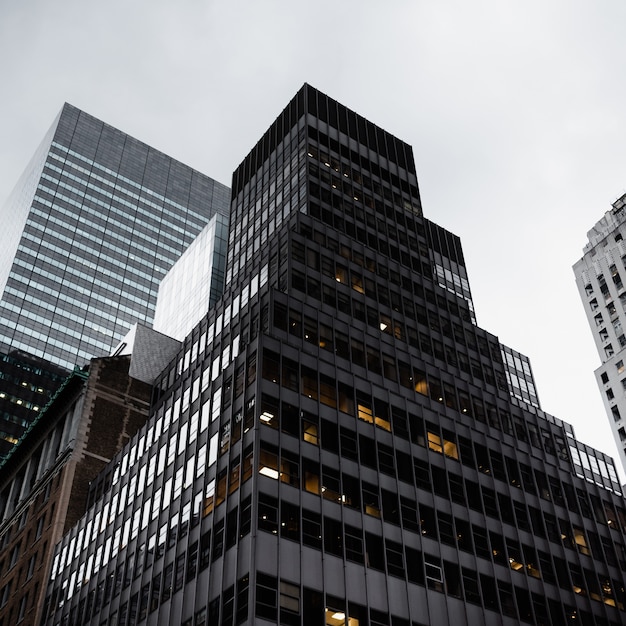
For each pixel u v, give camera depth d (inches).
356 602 1947.6
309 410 2288.4
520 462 2790.4
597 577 2635.3
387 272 3363.7
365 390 2502.5
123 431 3567.9
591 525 2810.0
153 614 2181.3
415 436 2517.2
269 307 2608.3
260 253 3297.2
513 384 4766.2
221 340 2768.2
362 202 3823.8
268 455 2084.2
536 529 2605.8
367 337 2827.3
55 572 3019.2
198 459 2384.4
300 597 1852.9
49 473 3511.3
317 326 2689.5
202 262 5605.3
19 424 7249.0
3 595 3316.9
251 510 1947.6
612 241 5580.7
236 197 4355.3
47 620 2851.9
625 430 4820.4
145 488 2669.8
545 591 2432.3
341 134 4156.0
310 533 1993.1
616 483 3371.1
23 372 7677.2
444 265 4906.5
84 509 3243.1
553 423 3267.7
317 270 3053.6
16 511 3666.3
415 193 4163.4
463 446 2642.7
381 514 2192.4
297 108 4298.7
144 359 3922.2
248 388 2288.4
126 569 2491.4
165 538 2338.8
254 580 1808.6
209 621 1882.4
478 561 2325.3
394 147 4352.9
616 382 4972.9
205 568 2027.6
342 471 2209.6
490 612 2222.0
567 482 2893.7
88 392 3619.6
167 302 5910.4
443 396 2893.7
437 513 2352.4
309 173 3759.8
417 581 2123.5
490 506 2534.5
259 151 4441.4
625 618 2586.1
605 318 5403.5
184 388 2787.9
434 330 3297.2
